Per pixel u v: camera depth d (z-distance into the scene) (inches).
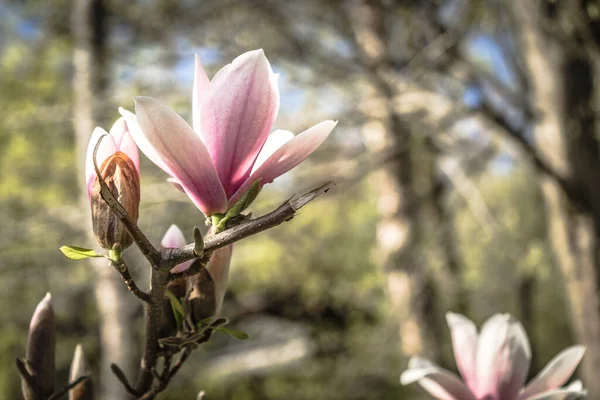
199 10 263.3
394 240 306.3
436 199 304.3
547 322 365.1
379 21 263.0
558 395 48.9
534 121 197.6
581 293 181.2
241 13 269.0
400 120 224.2
